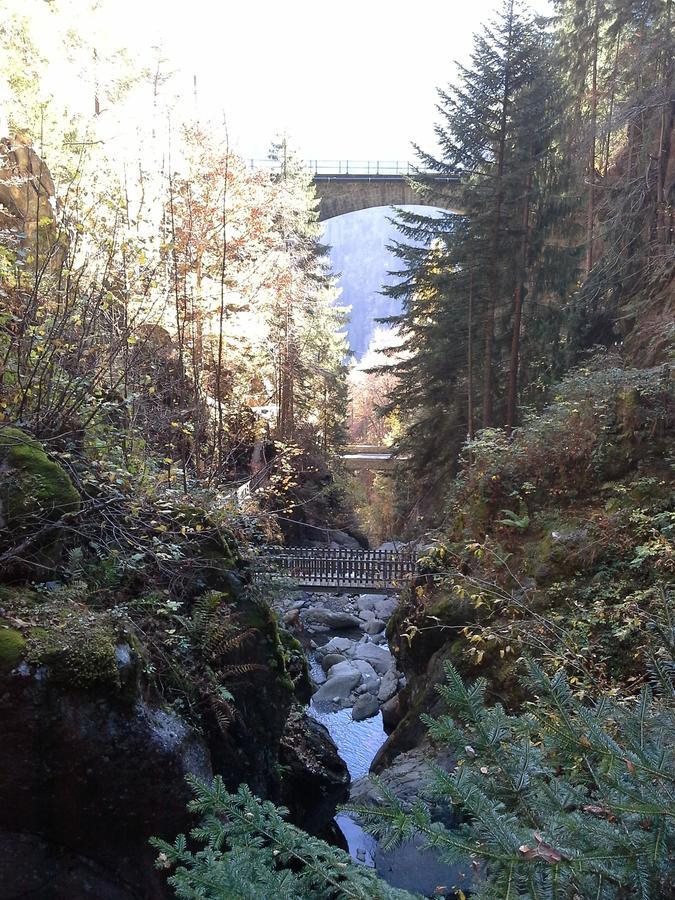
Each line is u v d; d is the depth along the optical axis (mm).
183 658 4406
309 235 24578
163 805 3543
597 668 5191
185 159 11641
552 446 8516
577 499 7926
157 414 7148
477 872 1750
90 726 3303
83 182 7527
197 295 10664
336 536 21359
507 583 7582
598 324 15242
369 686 12062
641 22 14203
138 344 6293
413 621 8617
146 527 4875
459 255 17547
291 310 17750
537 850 1448
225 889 1587
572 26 19422
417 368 20828
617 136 18500
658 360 11594
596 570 6977
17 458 4230
